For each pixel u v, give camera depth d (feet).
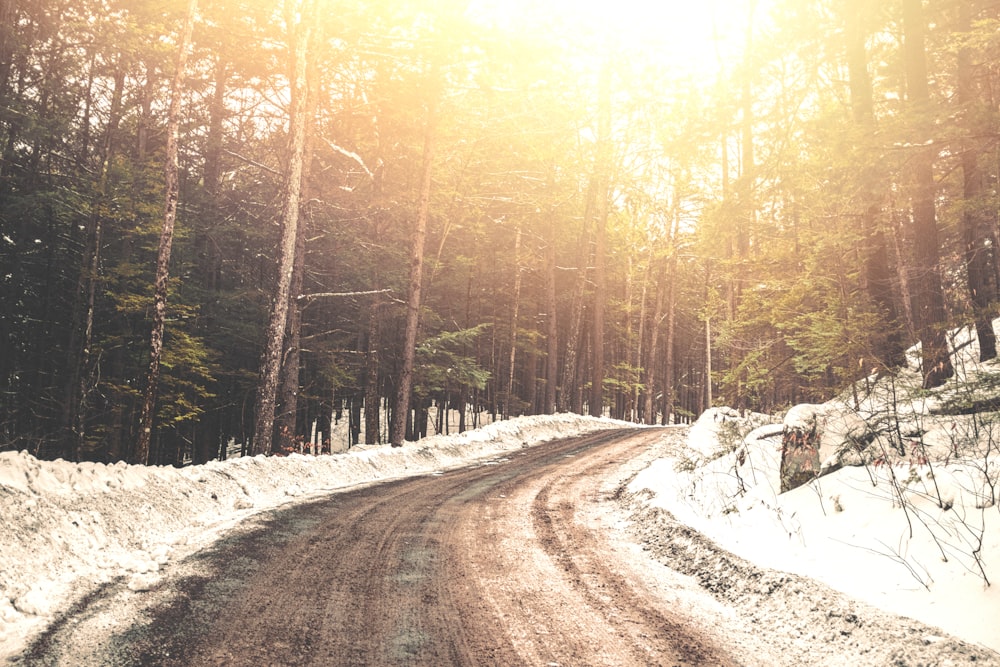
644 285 121.90
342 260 76.02
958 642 13.07
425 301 85.81
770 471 30.81
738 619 17.63
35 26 52.80
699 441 54.08
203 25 53.16
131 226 60.13
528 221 99.50
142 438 36.70
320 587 19.16
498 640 15.51
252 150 78.18
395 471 51.29
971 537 16.89
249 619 16.12
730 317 62.18
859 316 36.86
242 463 37.50
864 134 30.14
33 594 16.31
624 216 116.16
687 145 41.45
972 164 34.91
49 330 64.85
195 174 80.28
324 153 71.67
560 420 86.74
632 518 31.81
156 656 13.51
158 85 65.00
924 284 36.68
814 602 16.80
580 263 99.76
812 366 41.93
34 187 55.31
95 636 14.37
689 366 180.55
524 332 111.14
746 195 40.11
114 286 58.75
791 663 14.35
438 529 28.35
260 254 83.20
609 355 153.07
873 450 25.86
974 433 23.06
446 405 123.75
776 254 50.96
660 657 14.71
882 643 14.10
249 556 22.15
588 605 18.53
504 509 34.04
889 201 38.50
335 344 83.10
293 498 34.91
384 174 73.56
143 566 19.88
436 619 16.83
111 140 56.54
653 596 19.63
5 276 58.54
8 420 59.06
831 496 23.73
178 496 28.66
